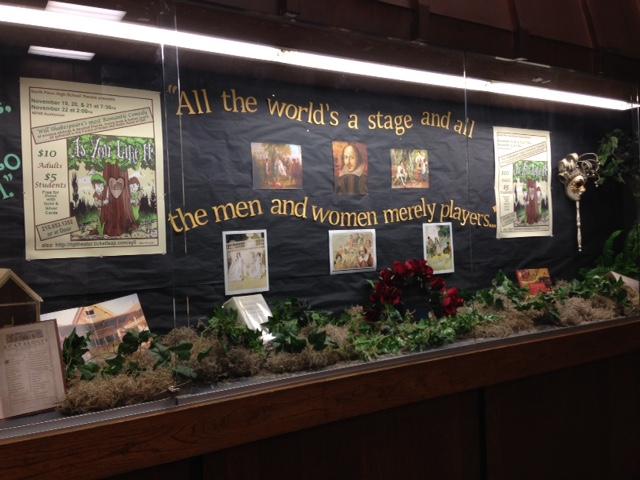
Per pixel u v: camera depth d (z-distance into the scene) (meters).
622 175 3.38
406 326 2.56
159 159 2.11
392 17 2.55
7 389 1.64
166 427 1.73
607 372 3.02
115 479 1.69
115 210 2.04
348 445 2.15
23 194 1.91
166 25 1.97
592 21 3.29
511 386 2.62
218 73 2.29
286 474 2.00
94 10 1.82
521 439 2.65
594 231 3.43
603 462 2.98
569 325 2.90
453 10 2.73
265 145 2.46
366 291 2.77
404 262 2.86
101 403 1.70
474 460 2.51
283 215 2.53
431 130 2.94
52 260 1.96
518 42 2.95
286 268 2.54
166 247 2.14
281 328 2.23
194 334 2.15
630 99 3.35
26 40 1.85
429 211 2.94
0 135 1.87
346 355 2.23
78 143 1.97
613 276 3.30
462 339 2.57
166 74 2.09
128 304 2.06
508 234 3.17
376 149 2.79
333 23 2.37
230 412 1.84
